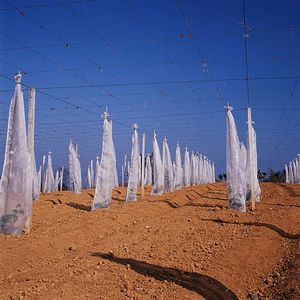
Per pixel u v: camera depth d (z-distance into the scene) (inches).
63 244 477.7
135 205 861.2
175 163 1555.1
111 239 507.8
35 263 399.2
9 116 530.0
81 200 1075.3
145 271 358.6
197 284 321.4
